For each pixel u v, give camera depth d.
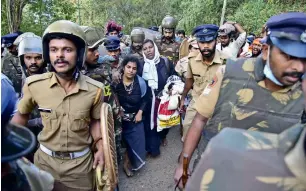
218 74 1.93
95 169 2.17
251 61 1.71
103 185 2.10
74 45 2.02
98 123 2.28
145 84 3.83
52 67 2.14
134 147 3.86
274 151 0.81
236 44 4.73
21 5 8.82
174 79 4.30
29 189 1.22
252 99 1.68
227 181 0.81
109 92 3.34
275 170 0.77
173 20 5.60
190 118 3.50
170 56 5.65
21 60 2.89
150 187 3.77
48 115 2.11
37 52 2.79
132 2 25.28
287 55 1.39
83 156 2.20
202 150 2.12
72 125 2.11
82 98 2.12
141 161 3.93
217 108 1.79
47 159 2.19
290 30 1.34
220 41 4.75
